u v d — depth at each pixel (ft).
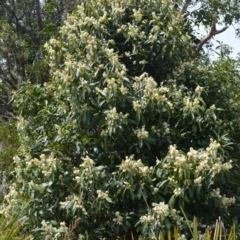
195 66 23.76
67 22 24.43
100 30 23.04
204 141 21.56
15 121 35.50
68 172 21.39
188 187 18.74
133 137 21.07
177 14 24.61
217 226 13.52
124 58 23.53
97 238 21.29
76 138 21.83
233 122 23.93
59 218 21.59
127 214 20.16
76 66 21.09
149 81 20.68
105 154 21.65
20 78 41.96
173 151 19.21
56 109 23.25
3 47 41.65
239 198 21.89
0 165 31.58
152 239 18.44
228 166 19.02
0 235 15.96
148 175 19.39
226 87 24.76
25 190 21.12
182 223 18.69
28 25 47.06
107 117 20.29
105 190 20.01
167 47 23.20
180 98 21.48
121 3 23.82
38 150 23.29
